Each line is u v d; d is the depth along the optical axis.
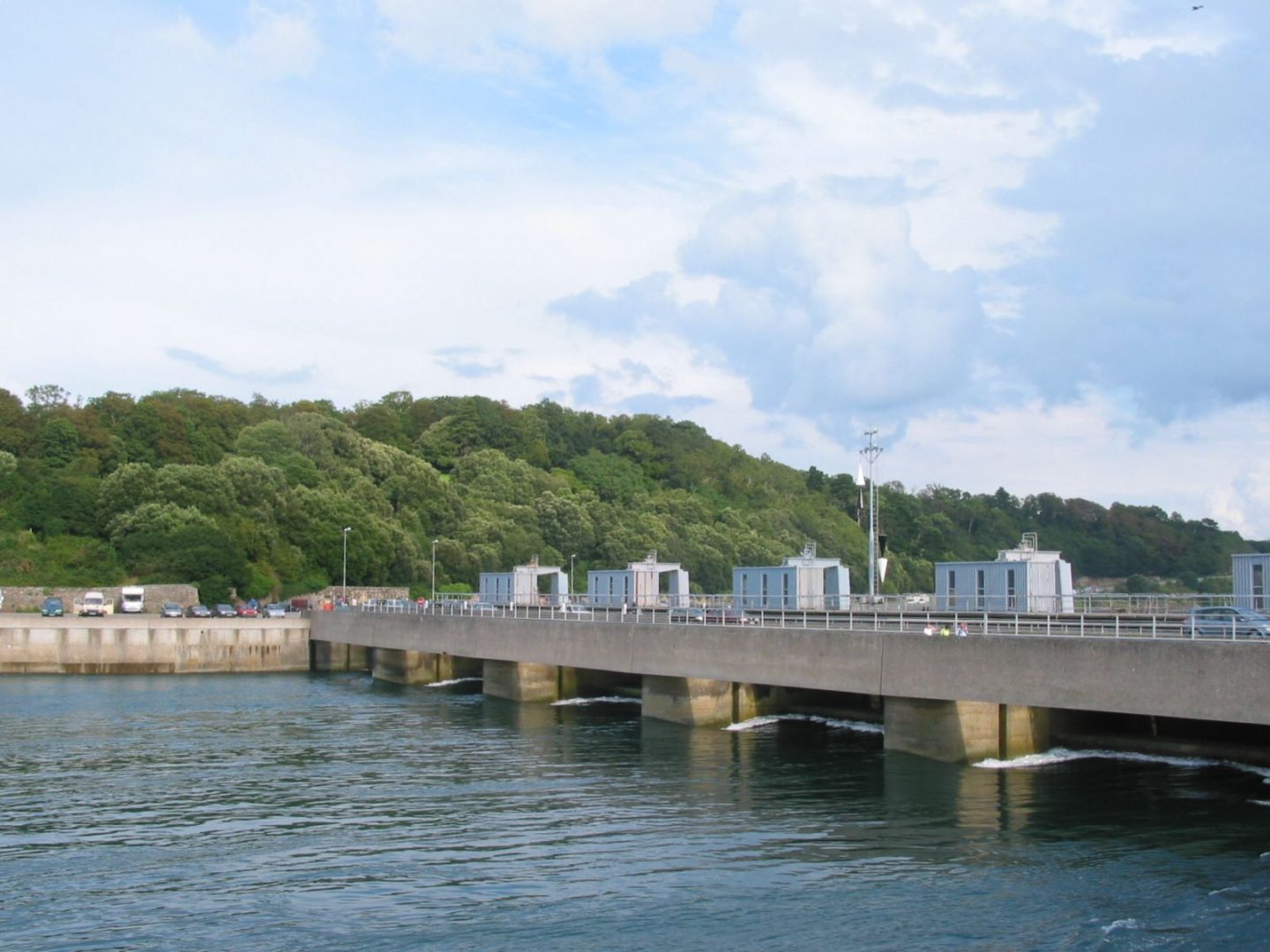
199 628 106.06
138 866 37.22
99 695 84.94
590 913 32.44
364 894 34.28
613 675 85.00
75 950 29.84
